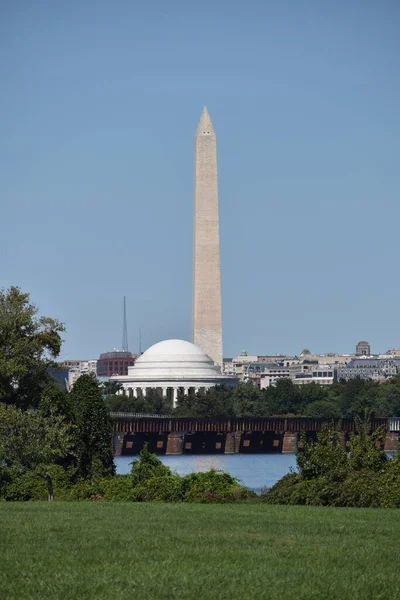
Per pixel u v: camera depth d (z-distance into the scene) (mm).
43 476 179750
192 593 70938
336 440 163250
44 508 131250
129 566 79125
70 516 115875
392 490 137375
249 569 78312
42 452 177500
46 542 91312
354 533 98875
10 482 181750
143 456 176625
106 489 175375
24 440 178250
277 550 86688
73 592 71062
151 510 125062
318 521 109062
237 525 104938
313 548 88125
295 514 117812
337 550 86938
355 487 140500
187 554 84188
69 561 81250
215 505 136250
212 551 85688
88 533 97375
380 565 80438
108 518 112750
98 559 82062
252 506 133500
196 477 164000
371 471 148375
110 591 71438
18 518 113312
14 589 72000
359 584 73688
